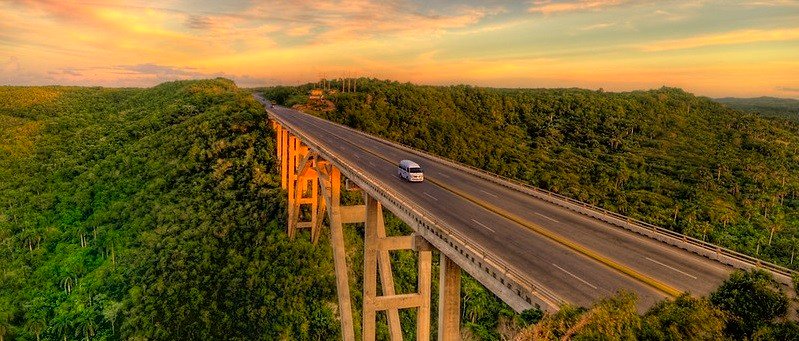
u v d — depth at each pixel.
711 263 22.48
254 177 60.78
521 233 26.23
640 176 82.69
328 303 47.69
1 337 47.09
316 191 50.75
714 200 71.19
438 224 22.81
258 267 48.88
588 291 18.47
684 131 112.25
